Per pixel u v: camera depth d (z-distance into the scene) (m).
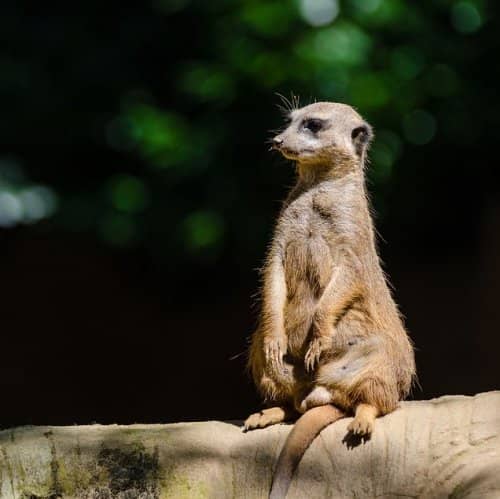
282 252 9.32
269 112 15.30
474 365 17.55
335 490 8.64
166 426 9.34
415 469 8.56
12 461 9.05
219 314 18.17
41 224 16.78
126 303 18.25
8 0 17.44
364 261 9.02
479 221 17.92
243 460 8.92
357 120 9.38
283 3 14.31
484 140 16.53
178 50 17.19
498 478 7.89
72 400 17.84
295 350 9.10
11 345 17.94
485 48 15.77
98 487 9.02
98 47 17.30
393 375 8.87
